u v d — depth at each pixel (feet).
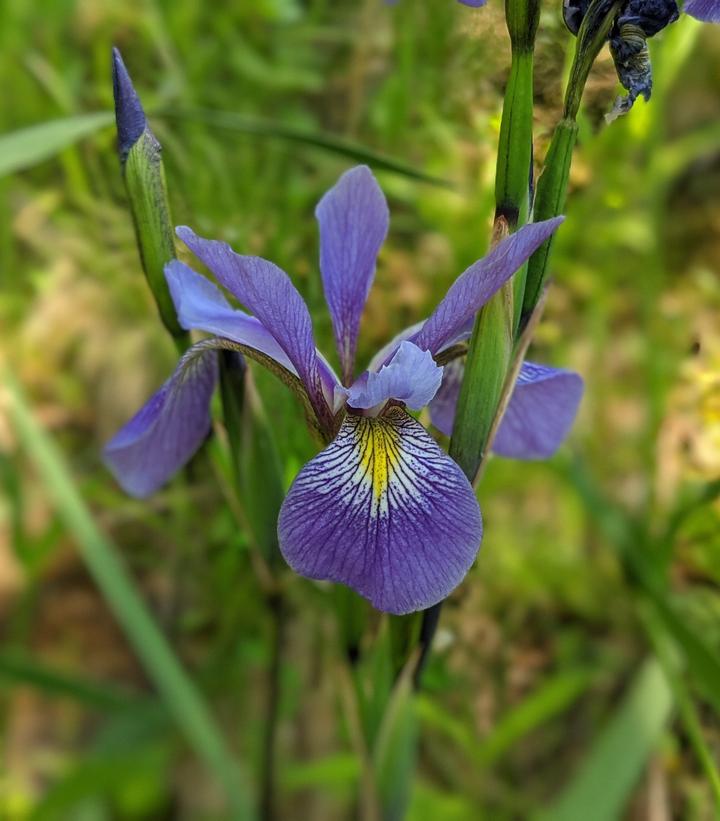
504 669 0.59
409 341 0.31
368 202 0.36
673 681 0.47
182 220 0.48
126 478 0.38
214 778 0.60
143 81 0.74
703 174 0.84
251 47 0.83
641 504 0.67
